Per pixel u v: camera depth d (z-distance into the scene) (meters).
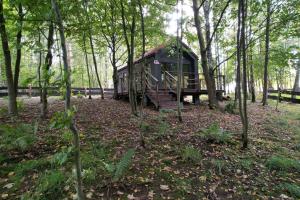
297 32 10.64
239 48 6.27
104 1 11.60
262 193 3.99
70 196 3.57
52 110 9.87
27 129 6.13
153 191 3.89
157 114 10.22
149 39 15.37
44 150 5.29
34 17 4.05
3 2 6.41
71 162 4.57
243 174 4.61
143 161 4.89
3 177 4.18
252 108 14.30
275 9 10.62
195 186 4.11
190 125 8.25
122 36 16.08
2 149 5.11
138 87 15.72
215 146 5.99
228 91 29.36
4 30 6.68
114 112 10.45
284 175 4.70
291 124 10.08
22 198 3.46
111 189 3.86
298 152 6.28
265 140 7.12
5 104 11.95
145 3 9.30
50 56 6.31
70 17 6.63
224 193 3.96
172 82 16.95
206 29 13.70
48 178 3.85
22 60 24.69
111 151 5.38
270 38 14.69
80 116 8.95
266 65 16.06
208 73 12.29
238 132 7.66
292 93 19.73
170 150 5.54
